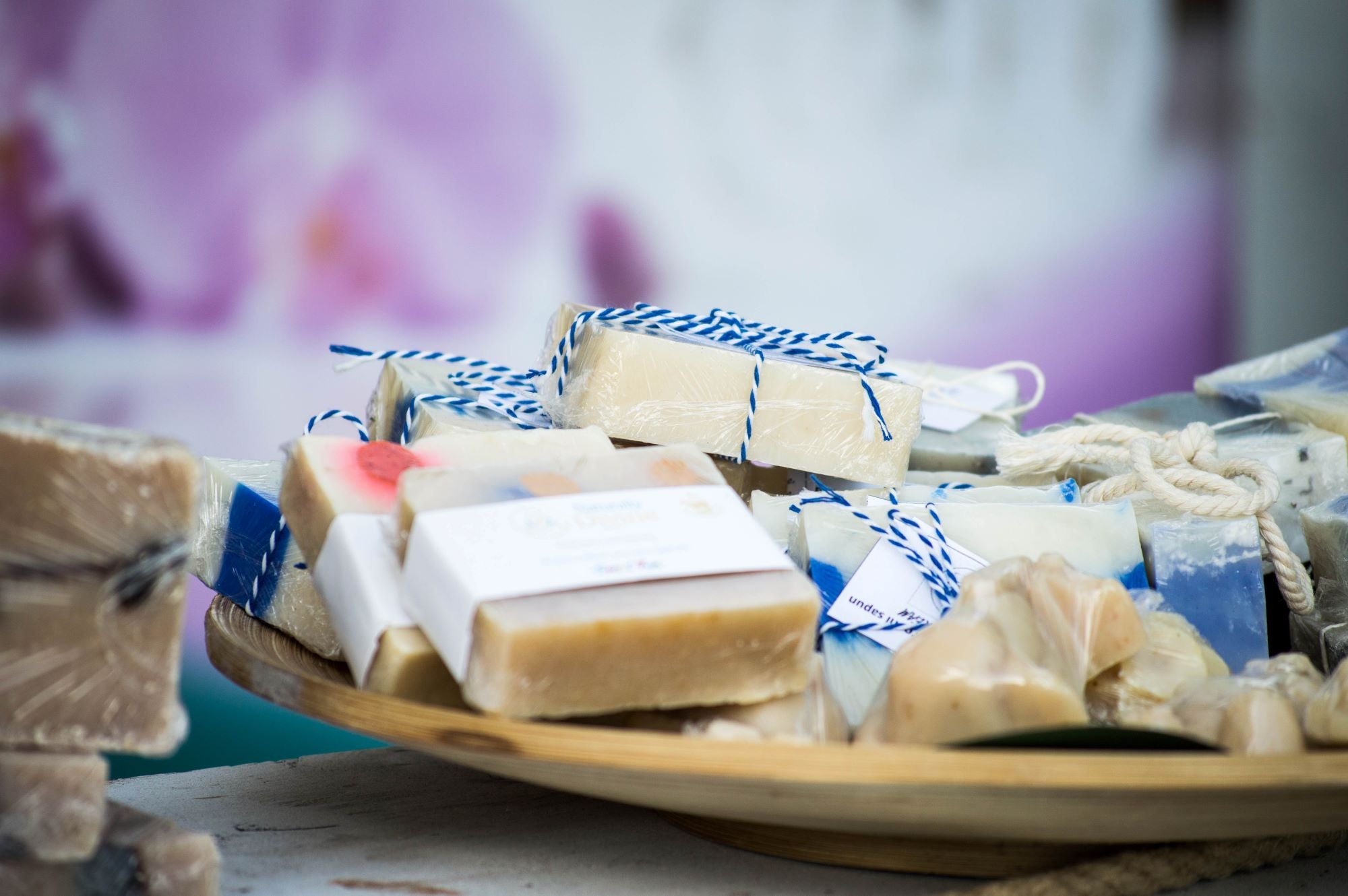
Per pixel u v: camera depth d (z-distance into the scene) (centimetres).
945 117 260
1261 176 273
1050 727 66
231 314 228
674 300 255
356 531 72
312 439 74
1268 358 98
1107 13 263
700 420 82
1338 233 280
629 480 73
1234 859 71
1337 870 74
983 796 65
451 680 70
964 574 78
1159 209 270
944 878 71
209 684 197
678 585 69
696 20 248
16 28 212
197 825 75
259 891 70
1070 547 79
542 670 67
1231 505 80
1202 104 269
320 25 227
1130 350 271
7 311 217
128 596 65
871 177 259
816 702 70
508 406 84
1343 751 68
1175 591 80
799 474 86
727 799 67
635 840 74
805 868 72
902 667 69
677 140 250
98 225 220
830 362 85
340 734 202
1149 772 65
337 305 233
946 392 96
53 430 65
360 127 231
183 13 220
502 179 241
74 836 64
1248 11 268
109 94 218
